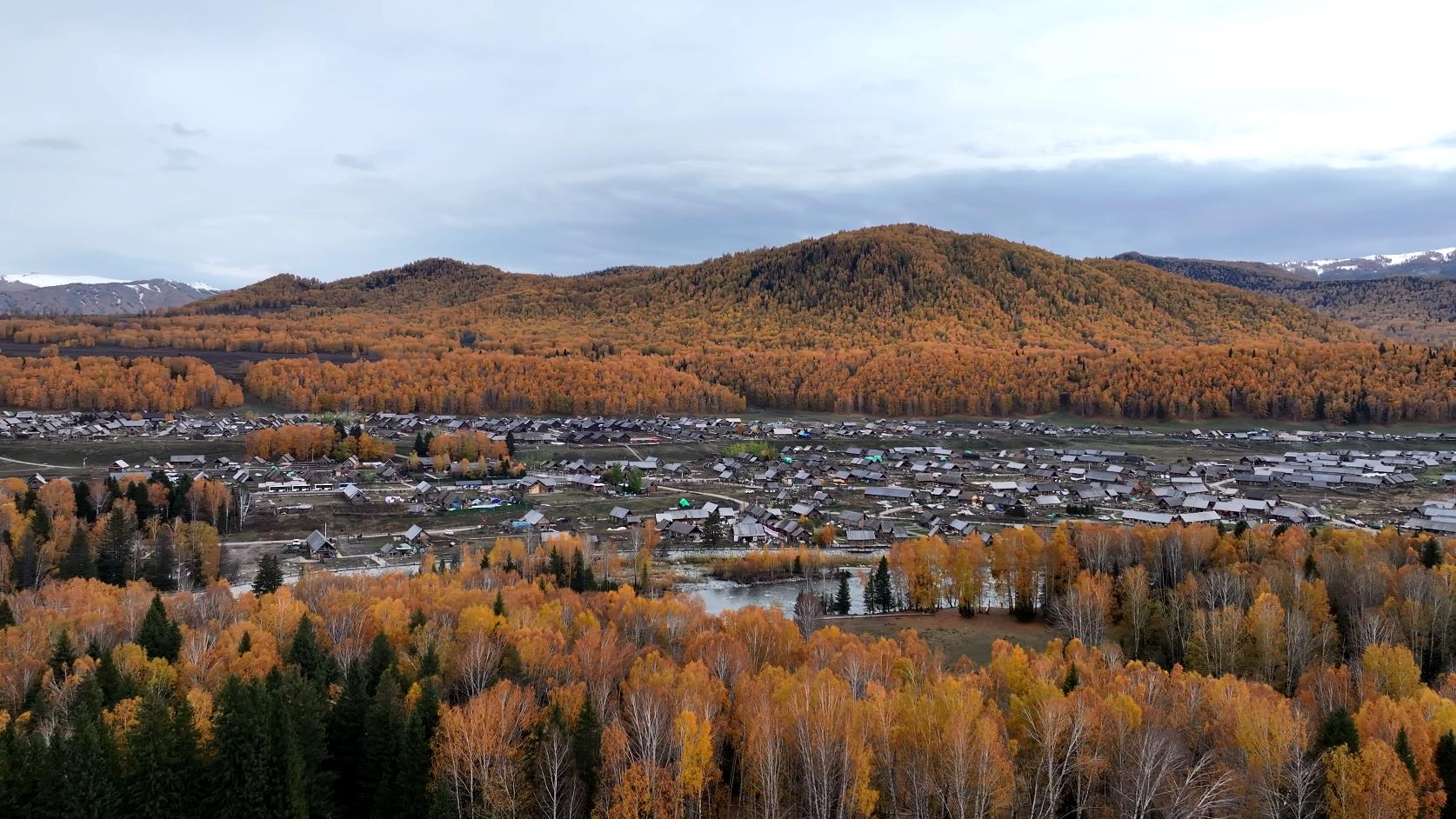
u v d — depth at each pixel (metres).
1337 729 69.12
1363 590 116.25
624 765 69.19
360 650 93.88
